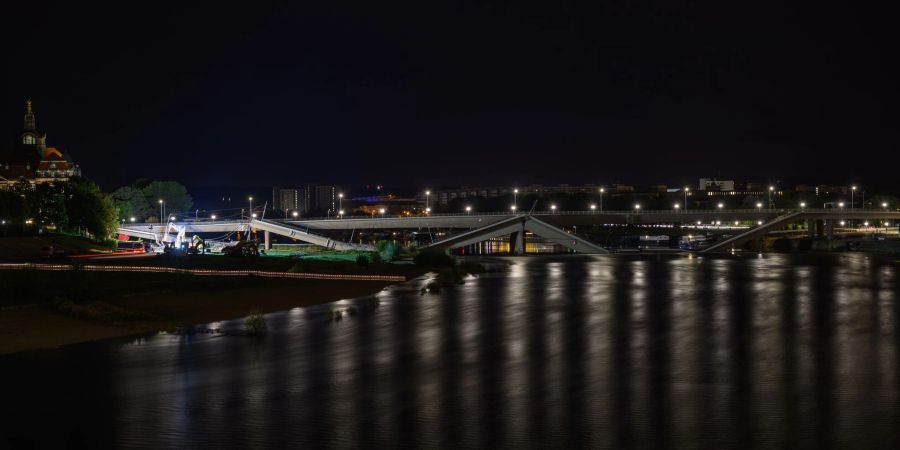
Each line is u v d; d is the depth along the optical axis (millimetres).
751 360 44281
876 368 41969
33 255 118000
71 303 62750
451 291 85250
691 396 35906
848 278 106250
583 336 52938
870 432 30516
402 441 29609
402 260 136750
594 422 31875
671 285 94562
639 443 29266
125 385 38156
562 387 37656
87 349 47156
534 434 30344
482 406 34281
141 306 65688
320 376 40094
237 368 41969
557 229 180500
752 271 121188
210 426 31562
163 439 30000
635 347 48562
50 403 35000
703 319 61875
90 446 29219
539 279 104562
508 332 54656
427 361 43938
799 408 33906
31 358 44406
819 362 43688
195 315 61750
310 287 85125
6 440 29953
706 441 29484
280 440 29797
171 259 107812
